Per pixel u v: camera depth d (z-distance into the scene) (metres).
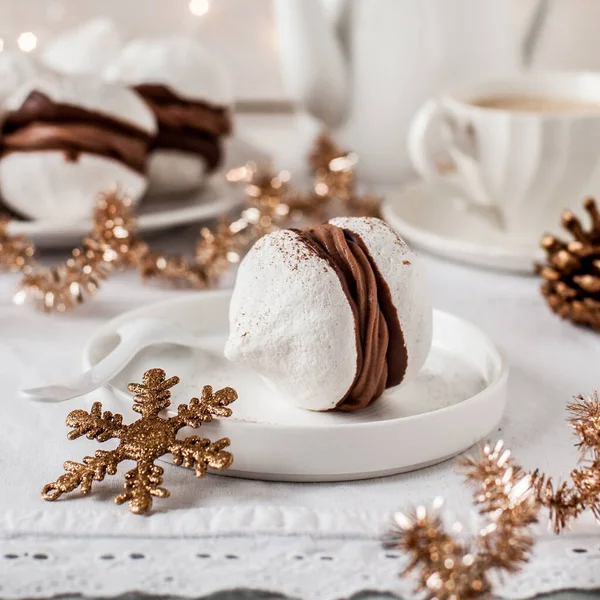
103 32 0.68
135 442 0.38
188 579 0.34
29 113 0.56
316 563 0.34
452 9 0.65
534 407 0.43
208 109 0.63
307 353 0.39
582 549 0.35
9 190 0.57
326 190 0.63
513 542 0.32
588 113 0.56
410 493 0.37
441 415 0.38
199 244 0.55
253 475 0.38
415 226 0.60
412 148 0.60
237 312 0.40
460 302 0.53
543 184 0.57
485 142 0.57
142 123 0.57
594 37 0.79
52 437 0.41
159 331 0.44
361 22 0.66
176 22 0.89
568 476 0.38
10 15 0.88
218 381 0.43
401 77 0.66
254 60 0.90
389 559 0.35
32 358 0.47
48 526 0.35
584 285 0.49
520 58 0.71
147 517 0.36
